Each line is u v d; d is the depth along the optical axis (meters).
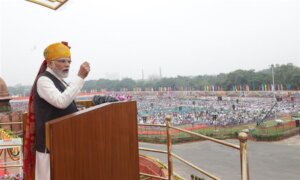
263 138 40.38
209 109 90.12
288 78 112.69
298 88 109.44
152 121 72.19
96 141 2.25
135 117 2.88
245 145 2.76
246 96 115.75
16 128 20.97
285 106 80.69
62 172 1.92
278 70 118.69
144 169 11.66
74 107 2.56
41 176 2.29
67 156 1.97
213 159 28.89
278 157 29.75
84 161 2.12
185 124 62.56
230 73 136.38
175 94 146.88
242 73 131.00
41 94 2.29
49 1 4.88
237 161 27.64
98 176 2.27
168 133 4.59
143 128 47.97
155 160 12.44
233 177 22.03
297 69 113.31
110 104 2.46
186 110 93.94
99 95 3.32
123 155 2.63
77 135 2.06
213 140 3.37
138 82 180.75
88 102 3.51
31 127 2.48
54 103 2.22
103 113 2.35
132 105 2.83
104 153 2.35
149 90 168.12
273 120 59.75
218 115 70.38
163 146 35.09
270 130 44.31
